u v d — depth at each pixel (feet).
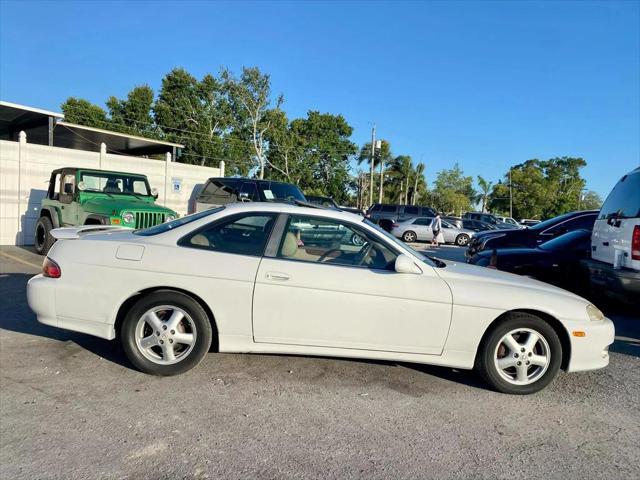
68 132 68.95
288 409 12.21
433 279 13.75
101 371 14.12
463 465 10.02
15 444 10.11
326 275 13.51
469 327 13.50
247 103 160.35
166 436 10.65
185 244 13.99
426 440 10.98
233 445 10.40
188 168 53.88
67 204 33.81
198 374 14.14
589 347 13.70
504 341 13.66
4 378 13.44
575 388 14.43
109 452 9.95
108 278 13.67
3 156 40.88
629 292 19.39
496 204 270.87
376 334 13.53
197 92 165.48
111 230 16.97
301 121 186.91
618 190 21.77
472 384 14.39
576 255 24.58
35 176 42.75
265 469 9.57
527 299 13.62
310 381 14.03
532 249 25.82
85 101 155.63
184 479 9.14
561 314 13.64
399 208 89.35
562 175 305.94
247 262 13.61
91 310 13.76
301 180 183.21
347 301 13.39
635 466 10.22
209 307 13.51
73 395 12.52
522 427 11.83
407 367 15.55
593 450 10.84
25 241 42.42
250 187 41.34
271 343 13.65
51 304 13.94
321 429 11.27
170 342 13.67
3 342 16.35
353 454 10.25
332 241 14.16
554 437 11.37
